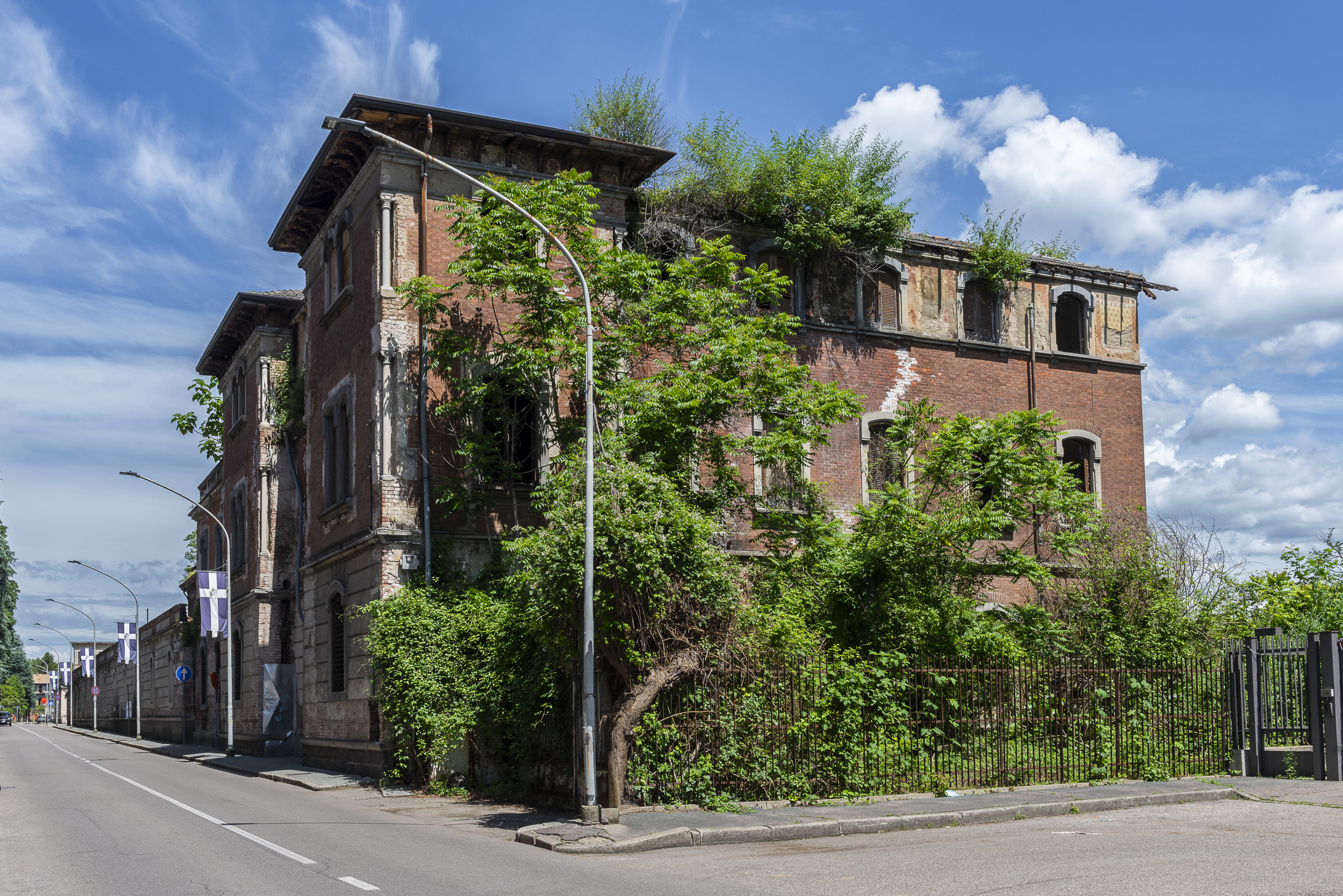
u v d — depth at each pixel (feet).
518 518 68.80
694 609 47.65
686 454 61.16
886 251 88.17
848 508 84.33
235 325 113.80
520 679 53.98
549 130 71.61
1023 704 52.70
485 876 31.12
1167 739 55.11
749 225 83.66
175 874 31.89
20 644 218.59
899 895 26.91
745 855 35.53
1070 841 36.32
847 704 49.03
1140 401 98.07
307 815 49.34
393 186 69.92
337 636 76.84
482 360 68.18
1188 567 65.31
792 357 68.59
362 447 71.41
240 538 117.39
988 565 65.00
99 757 114.62
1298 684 53.21
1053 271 95.66
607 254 65.10
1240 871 29.19
